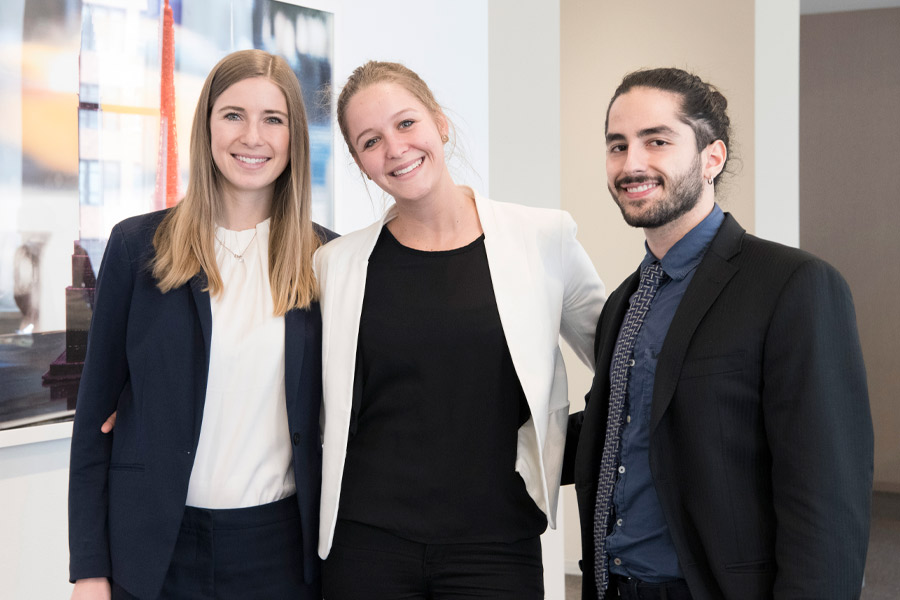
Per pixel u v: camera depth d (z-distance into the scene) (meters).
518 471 1.75
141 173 2.62
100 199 2.53
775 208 4.28
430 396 1.72
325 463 1.78
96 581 1.70
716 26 4.73
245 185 1.77
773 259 1.39
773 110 4.26
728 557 1.36
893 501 6.75
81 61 2.48
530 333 1.75
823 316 1.30
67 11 2.45
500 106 3.91
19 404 2.38
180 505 1.68
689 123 1.49
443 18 3.50
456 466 1.71
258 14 2.86
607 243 5.01
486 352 1.73
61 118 2.45
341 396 1.77
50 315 2.44
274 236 1.84
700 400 1.38
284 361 1.78
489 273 1.79
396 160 1.73
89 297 2.52
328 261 1.86
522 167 4.01
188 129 2.72
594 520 1.59
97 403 1.73
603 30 4.99
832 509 1.25
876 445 7.10
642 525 1.48
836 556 1.24
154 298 1.74
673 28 4.83
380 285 1.80
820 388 1.28
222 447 1.72
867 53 7.07
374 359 1.76
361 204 3.23
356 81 1.80
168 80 2.66
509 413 1.76
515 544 1.75
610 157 1.57
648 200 1.49
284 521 1.76
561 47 5.09
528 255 1.81
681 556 1.40
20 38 2.36
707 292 1.43
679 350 1.42
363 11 3.18
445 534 1.70
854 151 7.12
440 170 1.77
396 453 1.73
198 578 1.71
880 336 7.08
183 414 1.70
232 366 1.74
